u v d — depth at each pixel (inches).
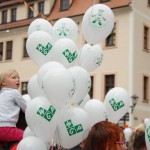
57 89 189.0
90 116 233.6
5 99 209.3
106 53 1157.7
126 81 1112.8
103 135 142.2
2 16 1470.2
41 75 204.8
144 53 1165.7
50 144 204.8
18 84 219.5
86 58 242.7
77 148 199.5
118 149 143.0
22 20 1390.3
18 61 1380.4
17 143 205.5
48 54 227.6
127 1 1132.5
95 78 1168.2
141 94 1138.0
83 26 239.6
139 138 186.2
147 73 1168.8
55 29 255.9
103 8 234.4
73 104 217.8
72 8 1261.1
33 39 227.3
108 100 247.4
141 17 1165.7
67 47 224.5
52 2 1334.9
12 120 206.5
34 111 192.1
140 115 1121.4
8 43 1424.7
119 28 1144.2
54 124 196.2
